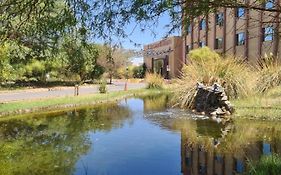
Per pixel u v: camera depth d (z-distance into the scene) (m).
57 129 10.07
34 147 7.70
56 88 27.59
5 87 25.77
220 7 3.30
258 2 3.39
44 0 3.02
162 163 6.29
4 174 5.71
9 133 9.49
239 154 6.75
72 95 20.33
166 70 45.72
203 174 5.62
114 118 12.30
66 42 3.32
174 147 7.48
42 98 17.88
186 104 14.82
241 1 3.31
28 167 6.10
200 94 13.94
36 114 13.43
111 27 3.12
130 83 37.88
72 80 32.78
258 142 7.74
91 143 8.01
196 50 24.92
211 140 8.12
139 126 10.31
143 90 25.62
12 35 3.38
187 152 7.03
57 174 5.70
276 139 7.98
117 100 19.61
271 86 14.72
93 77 32.56
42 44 3.48
